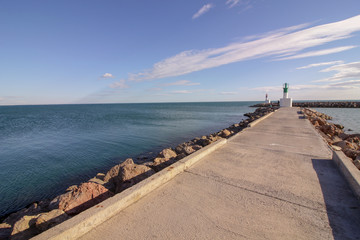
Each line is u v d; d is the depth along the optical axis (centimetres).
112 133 1733
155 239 190
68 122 2836
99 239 190
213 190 290
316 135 718
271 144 575
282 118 1346
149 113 4744
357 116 3033
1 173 803
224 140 588
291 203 252
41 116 4516
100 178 561
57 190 657
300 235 193
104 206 223
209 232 199
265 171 363
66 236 180
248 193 280
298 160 425
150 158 985
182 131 1823
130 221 218
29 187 676
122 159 977
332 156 427
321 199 261
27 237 262
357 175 285
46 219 272
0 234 360
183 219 221
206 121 2727
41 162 943
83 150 1156
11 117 4356
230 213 232
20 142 1442
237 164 403
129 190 263
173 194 279
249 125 945
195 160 418
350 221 214
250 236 192
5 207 555
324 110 4481
